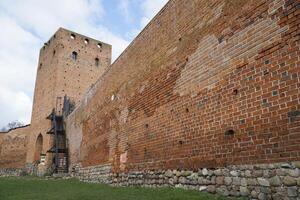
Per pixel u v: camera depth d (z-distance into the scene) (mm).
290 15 5156
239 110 6055
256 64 5777
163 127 9031
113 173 12727
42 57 35125
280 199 4875
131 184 10672
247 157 5680
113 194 8602
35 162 29469
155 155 9273
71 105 28547
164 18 10086
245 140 5789
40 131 30156
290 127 4895
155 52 10422
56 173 22750
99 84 17203
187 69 8188
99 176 14578
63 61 31281
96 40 34969
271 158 5160
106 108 15234
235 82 6270
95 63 33938
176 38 9094
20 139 35250
